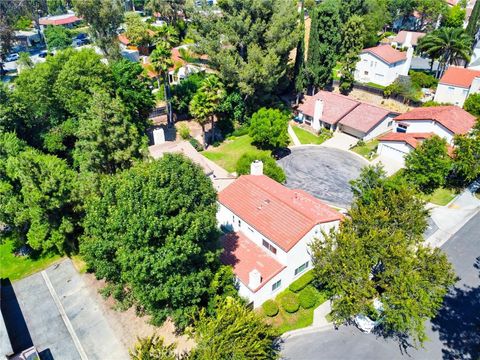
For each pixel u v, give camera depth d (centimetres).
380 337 2859
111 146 3862
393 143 5016
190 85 6269
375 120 5612
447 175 4409
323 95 6391
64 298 3247
